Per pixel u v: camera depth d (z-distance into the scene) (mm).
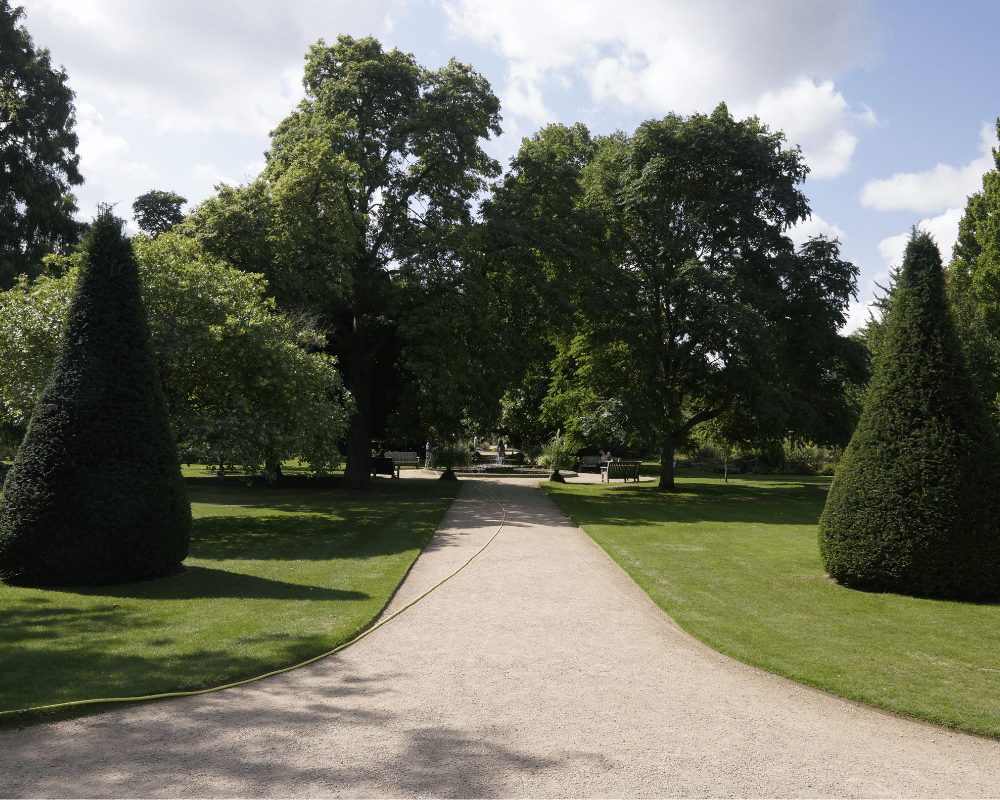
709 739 4582
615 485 27969
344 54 22219
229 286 14016
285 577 9469
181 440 12891
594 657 6379
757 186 24234
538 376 28781
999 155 28062
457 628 7297
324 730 4590
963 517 8531
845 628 7312
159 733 4508
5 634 6566
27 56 30016
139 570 8914
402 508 17797
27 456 8758
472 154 22078
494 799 3680
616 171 26406
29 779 3854
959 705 5188
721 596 8664
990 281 27734
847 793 3863
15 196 28812
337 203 19672
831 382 25609
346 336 22922
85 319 9133
